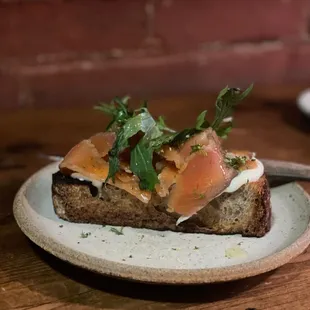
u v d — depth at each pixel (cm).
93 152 48
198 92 89
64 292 43
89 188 47
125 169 47
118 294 43
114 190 47
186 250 45
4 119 76
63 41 81
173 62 86
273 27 90
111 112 50
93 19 81
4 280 44
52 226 47
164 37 85
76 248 44
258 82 92
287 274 45
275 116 79
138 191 46
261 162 52
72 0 80
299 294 43
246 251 45
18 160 64
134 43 84
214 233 47
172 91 88
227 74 90
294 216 49
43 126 74
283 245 45
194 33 86
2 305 41
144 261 43
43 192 52
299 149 69
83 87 83
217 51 88
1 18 78
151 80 86
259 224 46
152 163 47
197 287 43
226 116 49
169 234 47
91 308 41
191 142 46
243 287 43
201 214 46
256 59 90
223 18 87
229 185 46
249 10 88
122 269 40
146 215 47
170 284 40
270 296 43
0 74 80
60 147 68
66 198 48
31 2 78
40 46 81
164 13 84
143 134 46
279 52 91
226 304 42
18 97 82
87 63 83
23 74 81
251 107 82
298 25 91
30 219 46
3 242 48
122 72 84
